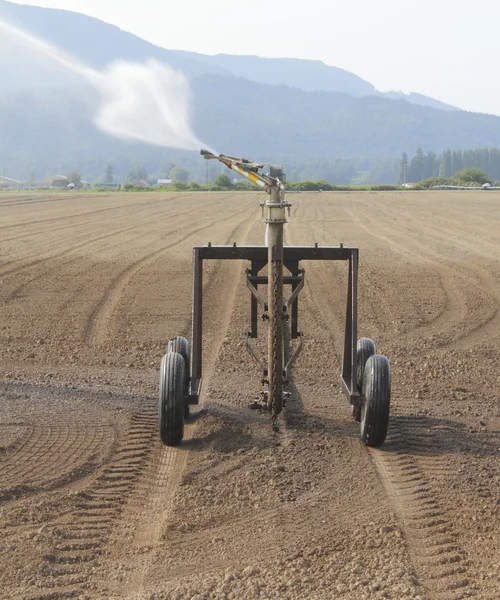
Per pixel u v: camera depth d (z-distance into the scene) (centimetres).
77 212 4191
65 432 727
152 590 450
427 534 523
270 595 442
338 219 3700
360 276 1759
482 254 2217
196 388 698
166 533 522
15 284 1599
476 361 1030
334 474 627
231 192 8156
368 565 476
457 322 1290
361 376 762
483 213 4178
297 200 5812
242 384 888
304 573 468
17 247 2300
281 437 712
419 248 2370
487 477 626
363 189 10725
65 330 1189
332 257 724
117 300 1430
